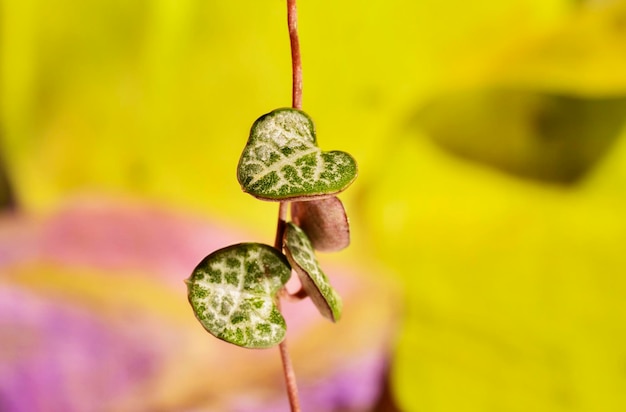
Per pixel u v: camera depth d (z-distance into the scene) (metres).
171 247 0.77
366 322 0.72
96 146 0.79
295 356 0.71
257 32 0.75
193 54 0.77
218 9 0.75
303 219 0.30
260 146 0.28
